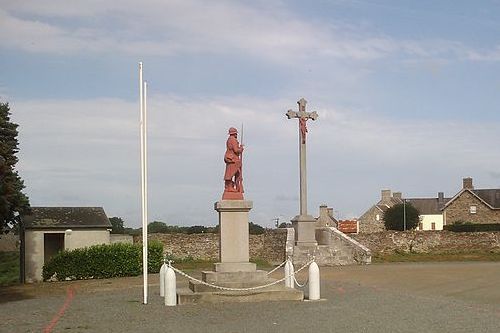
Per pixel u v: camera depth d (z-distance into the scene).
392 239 41.69
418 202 89.00
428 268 30.20
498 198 68.00
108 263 29.41
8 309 16.75
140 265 30.06
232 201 18.53
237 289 17.39
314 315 14.46
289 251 32.59
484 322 13.13
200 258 38.09
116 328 12.88
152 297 19.30
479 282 23.11
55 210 34.69
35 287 24.95
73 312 15.67
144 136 18.30
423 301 17.09
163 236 38.12
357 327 12.59
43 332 12.40
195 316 14.62
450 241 42.06
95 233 33.88
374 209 81.44
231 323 13.39
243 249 18.48
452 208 69.38
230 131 19.19
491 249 41.28
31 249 32.41
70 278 29.08
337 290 20.33
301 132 32.97
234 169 18.94
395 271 28.44
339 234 33.62
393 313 14.66
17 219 29.31
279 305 16.50
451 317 13.91
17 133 29.47
